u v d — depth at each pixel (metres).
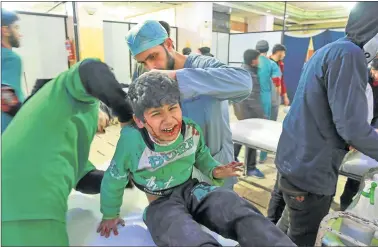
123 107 0.88
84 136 0.90
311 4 8.50
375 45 1.07
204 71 0.97
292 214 1.28
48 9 6.05
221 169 1.01
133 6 7.01
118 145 0.91
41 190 0.74
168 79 0.85
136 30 1.04
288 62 6.51
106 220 0.94
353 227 0.99
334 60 1.02
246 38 7.33
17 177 0.73
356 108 0.99
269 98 2.93
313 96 1.11
